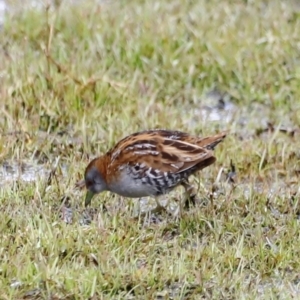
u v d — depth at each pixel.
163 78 15.92
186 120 14.81
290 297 10.17
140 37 16.48
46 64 15.45
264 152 13.53
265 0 18.75
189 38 16.86
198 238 11.27
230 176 13.08
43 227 11.12
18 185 12.35
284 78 15.99
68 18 17.03
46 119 14.33
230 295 10.24
